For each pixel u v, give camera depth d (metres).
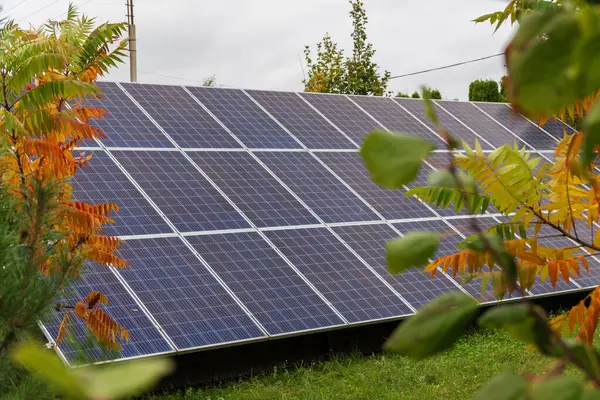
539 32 0.55
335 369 11.89
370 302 12.24
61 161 7.80
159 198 13.03
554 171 3.21
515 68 0.55
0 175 4.73
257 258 12.40
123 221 12.23
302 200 14.34
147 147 14.32
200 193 13.50
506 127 20.25
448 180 0.84
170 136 14.96
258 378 11.55
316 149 16.28
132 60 39.44
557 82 0.54
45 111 7.87
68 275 4.31
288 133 16.59
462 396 10.59
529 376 0.66
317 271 12.55
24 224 4.05
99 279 10.91
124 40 8.45
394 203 15.19
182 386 10.91
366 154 0.62
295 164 15.48
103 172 13.18
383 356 12.32
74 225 7.91
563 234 3.18
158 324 10.45
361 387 11.09
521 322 0.73
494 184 3.14
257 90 18.08
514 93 0.55
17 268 3.66
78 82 7.75
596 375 0.72
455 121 19.81
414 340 0.68
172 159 14.24
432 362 12.30
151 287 11.09
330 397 10.66
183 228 12.53
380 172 0.61
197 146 14.90
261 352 11.81
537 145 19.81
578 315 3.46
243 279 11.84
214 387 10.85
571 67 0.53
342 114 18.30
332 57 39.75
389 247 0.72
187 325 10.59
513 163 3.10
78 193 12.44
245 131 16.09
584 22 0.54
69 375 0.49
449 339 0.68
